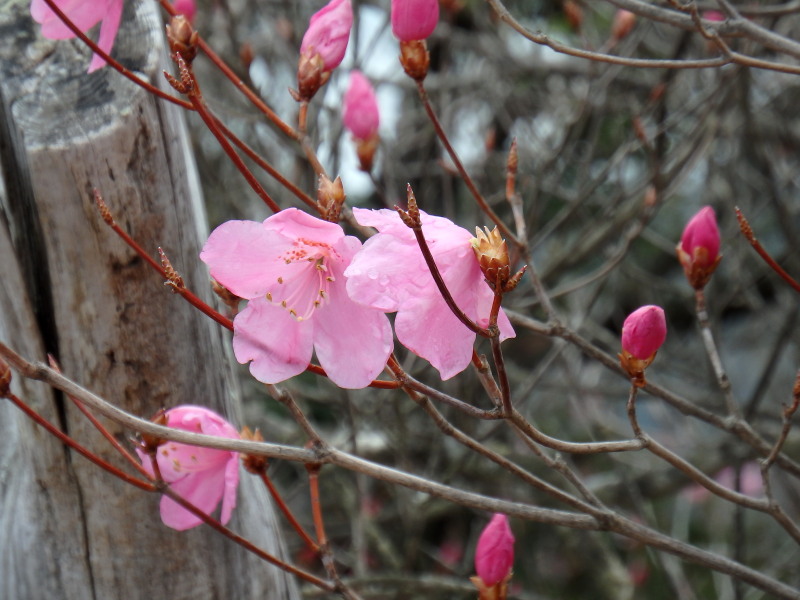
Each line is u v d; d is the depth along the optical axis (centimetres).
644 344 90
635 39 121
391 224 87
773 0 128
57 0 92
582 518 91
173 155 94
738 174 150
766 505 92
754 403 114
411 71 93
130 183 93
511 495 149
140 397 94
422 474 137
